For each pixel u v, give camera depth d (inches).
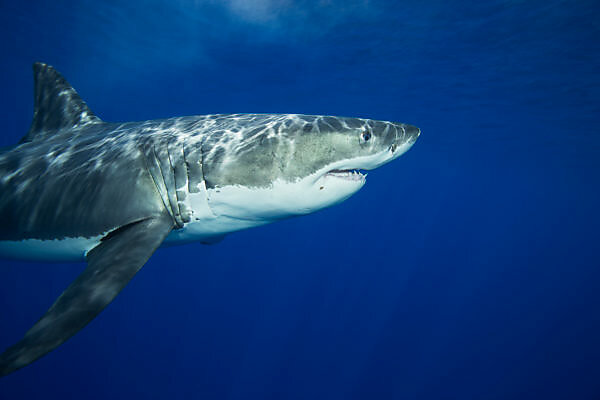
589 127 648.4
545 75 472.7
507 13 356.5
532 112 615.2
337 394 637.9
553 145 824.3
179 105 970.1
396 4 374.0
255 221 103.0
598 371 820.0
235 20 465.7
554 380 770.8
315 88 668.7
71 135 123.7
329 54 514.0
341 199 102.3
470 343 856.9
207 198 94.8
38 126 134.5
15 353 53.5
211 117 111.3
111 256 76.5
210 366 589.6
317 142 94.7
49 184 98.5
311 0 395.9
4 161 111.7
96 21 524.4
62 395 503.2
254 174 93.2
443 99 619.2
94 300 63.7
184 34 526.9
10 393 498.0
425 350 793.6
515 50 422.9
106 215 89.0
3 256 118.1
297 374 650.8
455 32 406.9
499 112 639.1
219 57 582.6
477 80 520.1
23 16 525.0
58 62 709.3
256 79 662.5
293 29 461.7
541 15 349.1
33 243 100.6
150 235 84.0
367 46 473.4
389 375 708.0
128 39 571.2
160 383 539.5
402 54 479.5
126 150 97.4
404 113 748.0
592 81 466.6
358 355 717.9
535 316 1077.1
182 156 93.8
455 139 898.7
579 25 353.7
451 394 695.1
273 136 94.7
